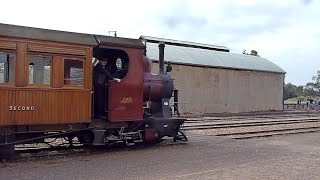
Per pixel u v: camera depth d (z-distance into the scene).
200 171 9.77
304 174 9.50
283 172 9.73
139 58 13.46
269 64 54.84
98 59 13.67
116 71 13.67
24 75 10.73
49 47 11.17
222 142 15.93
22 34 10.69
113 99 12.81
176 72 42.62
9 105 10.48
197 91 44.53
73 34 11.80
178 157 11.94
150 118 13.86
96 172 9.47
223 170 9.94
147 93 14.06
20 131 10.90
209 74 45.88
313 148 14.57
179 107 42.62
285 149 14.18
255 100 51.47
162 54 15.28
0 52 10.38
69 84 11.56
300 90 160.12
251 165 10.72
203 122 28.30
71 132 11.98
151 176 9.10
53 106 11.24
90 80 12.01
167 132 14.55
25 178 8.67
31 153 11.89
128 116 13.16
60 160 10.98
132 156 11.96
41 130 11.23
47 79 11.17
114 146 13.57
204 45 54.12
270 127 24.12
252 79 51.09
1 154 10.84
